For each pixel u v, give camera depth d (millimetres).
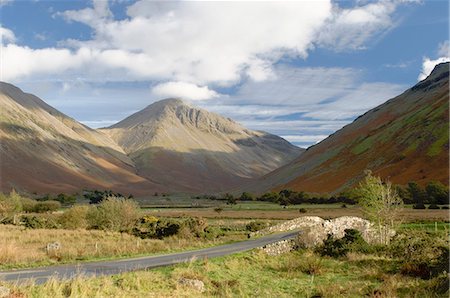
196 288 18719
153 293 16922
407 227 54750
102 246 33406
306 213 102250
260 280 22266
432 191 116438
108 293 16062
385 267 26797
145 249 32156
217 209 112938
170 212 113625
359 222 42312
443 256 24438
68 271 20688
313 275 24484
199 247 34688
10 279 18078
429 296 18109
